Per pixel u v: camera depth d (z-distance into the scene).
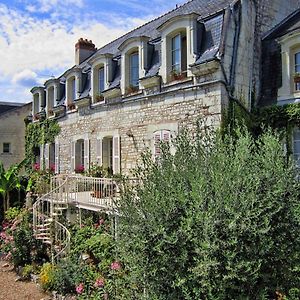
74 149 18.12
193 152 5.78
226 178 5.12
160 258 5.18
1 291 9.56
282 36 11.25
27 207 15.40
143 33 16.62
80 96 17.64
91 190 13.02
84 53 22.88
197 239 4.99
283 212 5.43
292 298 5.40
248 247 5.04
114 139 14.99
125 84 14.36
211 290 4.94
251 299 5.17
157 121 12.82
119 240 5.75
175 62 12.34
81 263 9.23
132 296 5.84
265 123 11.34
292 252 5.46
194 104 11.51
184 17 11.63
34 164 22.83
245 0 11.92
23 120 26.81
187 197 5.20
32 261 11.34
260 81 12.18
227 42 11.09
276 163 5.57
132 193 5.76
